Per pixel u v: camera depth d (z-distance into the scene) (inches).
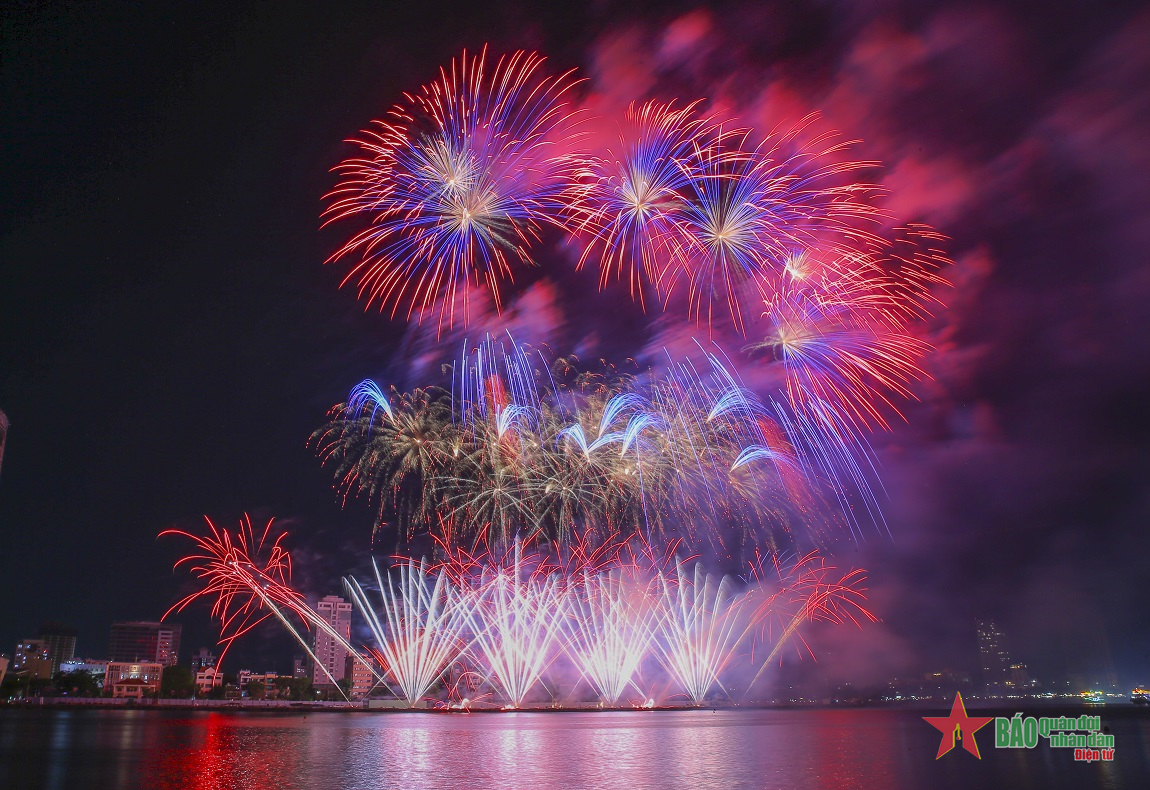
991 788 1535.4
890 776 1700.3
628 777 1676.9
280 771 1787.6
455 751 2274.9
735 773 1745.8
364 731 3255.4
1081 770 1823.3
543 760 2030.0
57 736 3019.2
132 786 1546.5
